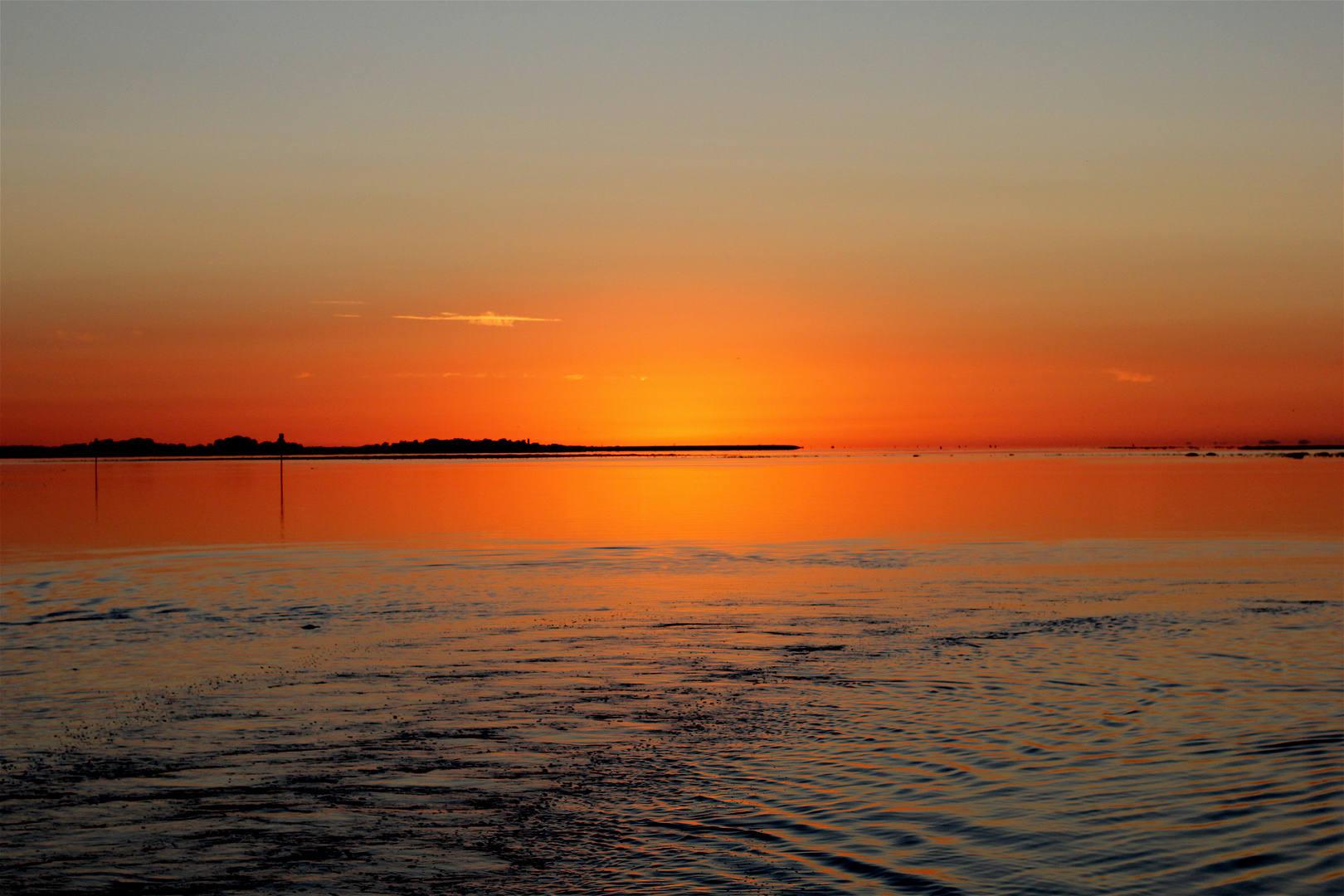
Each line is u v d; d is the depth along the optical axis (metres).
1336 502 68.50
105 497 84.50
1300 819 10.45
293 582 32.19
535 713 15.72
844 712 15.57
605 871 9.78
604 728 14.76
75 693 17.11
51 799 11.82
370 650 21.00
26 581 32.31
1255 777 11.82
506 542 45.81
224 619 25.03
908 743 13.77
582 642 21.80
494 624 24.25
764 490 93.12
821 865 9.80
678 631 23.08
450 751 13.69
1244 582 30.08
